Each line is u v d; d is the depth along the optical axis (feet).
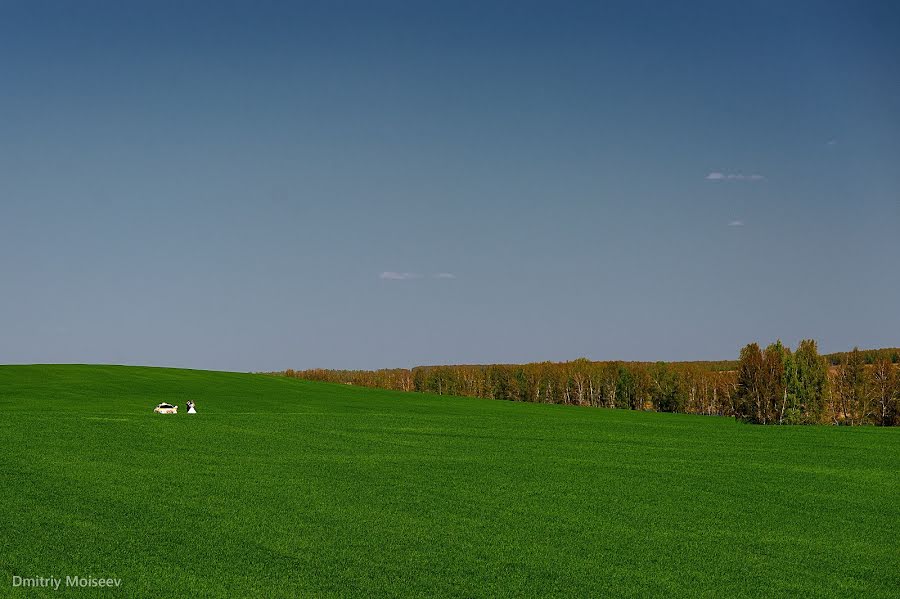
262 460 117.19
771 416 282.56
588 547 72.95
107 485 93.91
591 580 63.16
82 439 131.85
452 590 59.67
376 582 61.00
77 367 331.98
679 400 428.97
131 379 304.30
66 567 62.13
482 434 158.81
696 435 166.50
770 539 77.77
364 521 80.48
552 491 99.30
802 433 173.58
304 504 87.56
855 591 62.18
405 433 156.76
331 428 161.38
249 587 59.00
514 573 64.34
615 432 169.48
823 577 65.57
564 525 81.35
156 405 227.81
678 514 88.02
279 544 70.79
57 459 110.93
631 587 61.72
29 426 146.51
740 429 181.98
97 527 74.38
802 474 116.06
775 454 137.69
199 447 128.06
